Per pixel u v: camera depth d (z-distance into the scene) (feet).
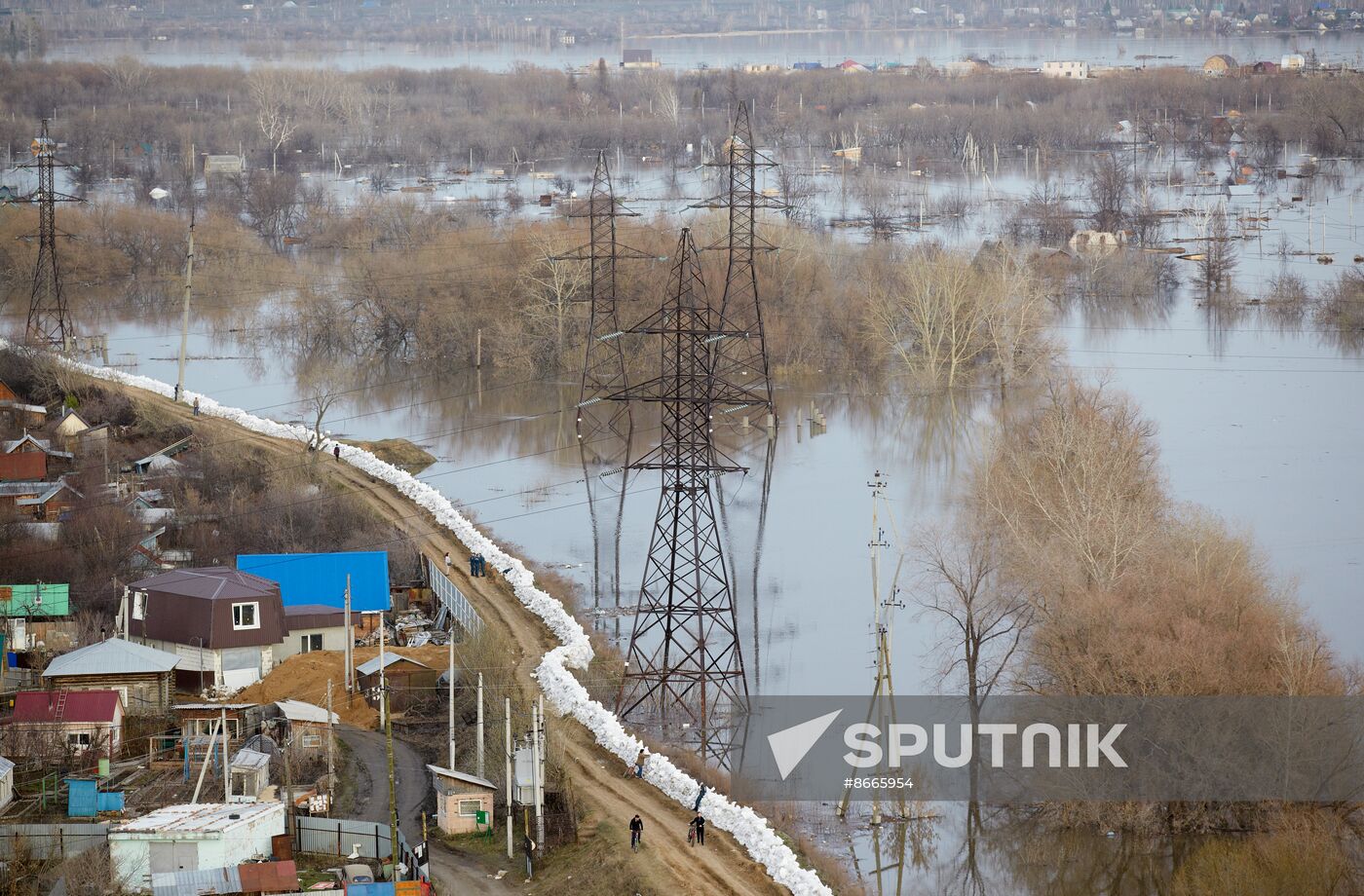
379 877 179.52
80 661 234.38
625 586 306.55
